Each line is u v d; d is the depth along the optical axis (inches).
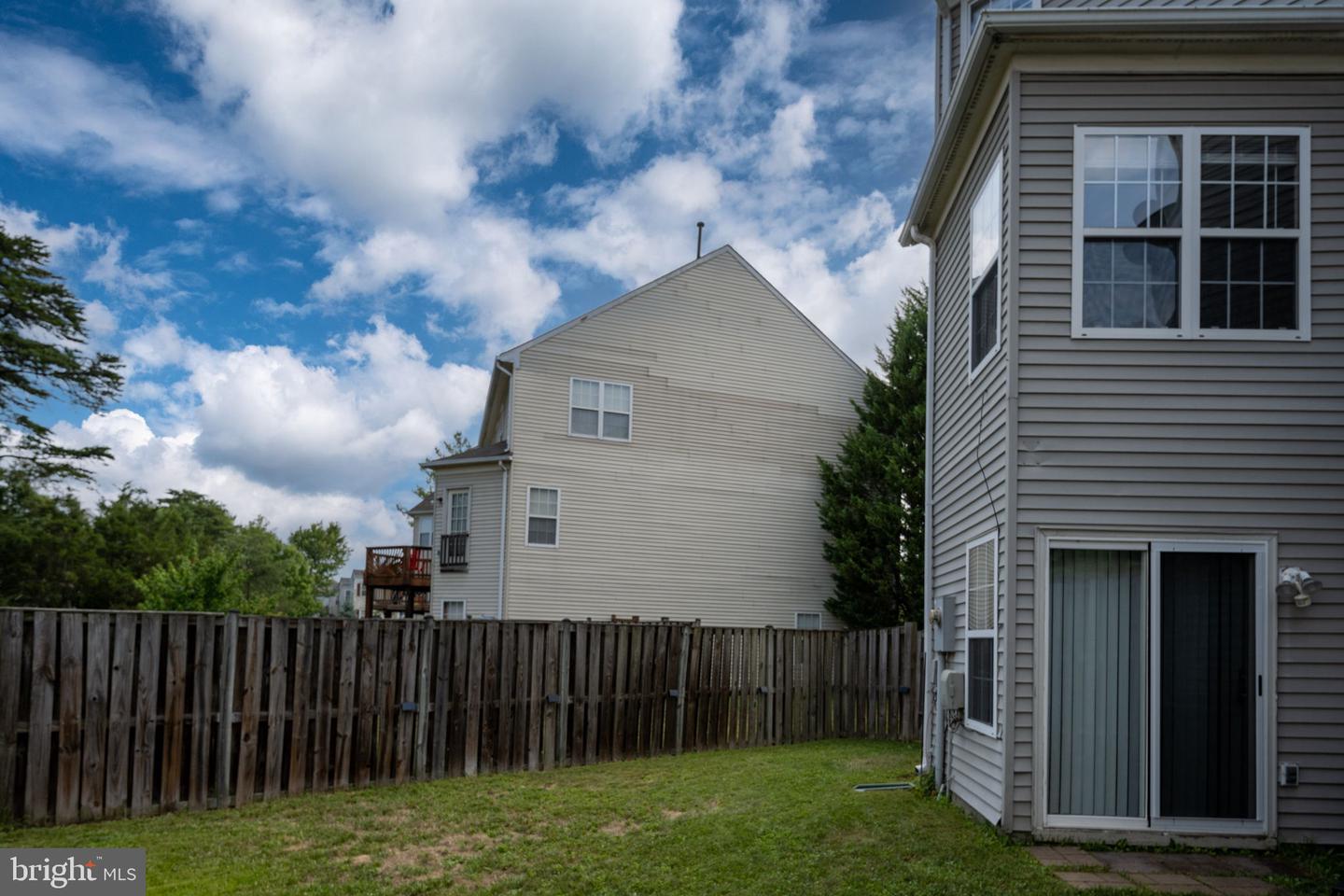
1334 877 235.3
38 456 1332.4
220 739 328.2
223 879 238.5
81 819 300.2
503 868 253.4
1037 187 284.4
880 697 583.5
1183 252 280.7
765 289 1021.8
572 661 458.9
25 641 298.2
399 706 387.2
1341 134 282.0
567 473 894.4
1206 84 284.5
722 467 970.7
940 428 403.9
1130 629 273.6
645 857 261.7
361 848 273.3
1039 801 267.6
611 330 929.5
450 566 911.0
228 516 2164.1
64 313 1296.8
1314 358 276.8
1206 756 267.0
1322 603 269.7
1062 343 280.1
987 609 305.3
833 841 274.8
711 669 528.1
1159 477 274.8
